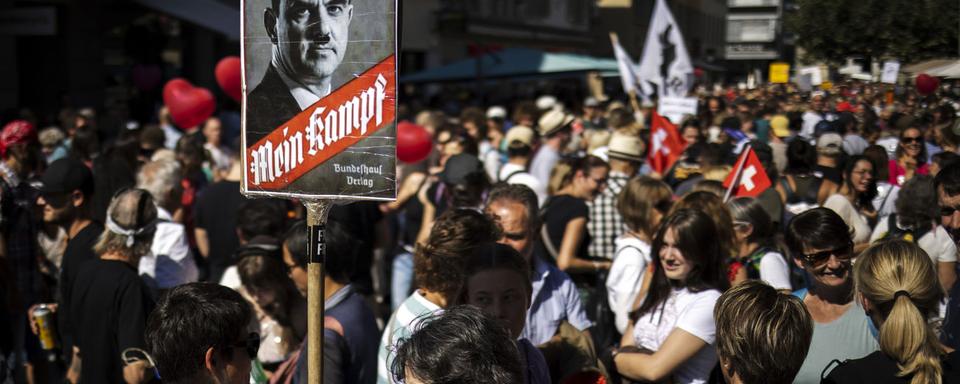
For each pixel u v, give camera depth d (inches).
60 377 226.7
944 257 176.1
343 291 144.7
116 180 280.2
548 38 1573.6
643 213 196.4
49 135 384.2
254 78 98.3
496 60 812.0
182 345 108.0
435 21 1176.2
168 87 352.5
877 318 115.6
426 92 991.0
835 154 240.8
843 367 112.0
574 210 236.5
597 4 1839.3
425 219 294.8
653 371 142.9
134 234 169.0
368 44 93.9
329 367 136.4
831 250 133.3
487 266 114.2
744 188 224.1
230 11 693.3
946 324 136.6
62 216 199.5
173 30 773.3
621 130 384.2
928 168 212.2
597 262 244.7
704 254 147.6
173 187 256.5
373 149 94.5
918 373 104.2
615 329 220.1
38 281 232.7
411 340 81.8
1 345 210.1
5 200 222.5
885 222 210.5
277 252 166.2
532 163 365.4
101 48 715.4
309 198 97.3
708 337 142.6
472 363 78.9
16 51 662.5
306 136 96.9
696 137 365.7
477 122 436.8
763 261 181.5
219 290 112.9
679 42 443.8
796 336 103.0
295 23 96.3
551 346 131.2
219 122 383.6
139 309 165.9
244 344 112.0
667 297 150.9
